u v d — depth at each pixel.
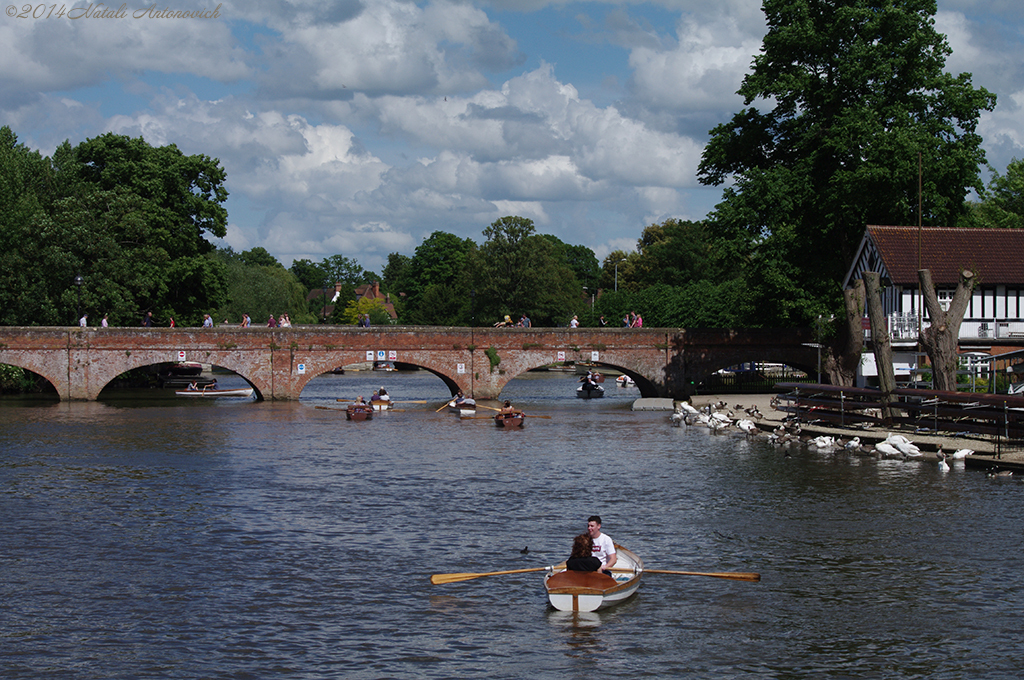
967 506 29.80
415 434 50.25
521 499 31.81
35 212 74.81
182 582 22.34
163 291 79.62
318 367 68.25
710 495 32.25
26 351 65.19
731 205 59.91
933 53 57.38
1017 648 18.22
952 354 42.22
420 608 20.50
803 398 49.56
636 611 20.27
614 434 50.22
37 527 27.70
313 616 20.00
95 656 17.95
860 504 30.38
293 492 33.09
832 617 19.88
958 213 59.22
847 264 60.19
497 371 69.31
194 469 37.94
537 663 17.56
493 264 119.25
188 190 84.81
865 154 55.06
